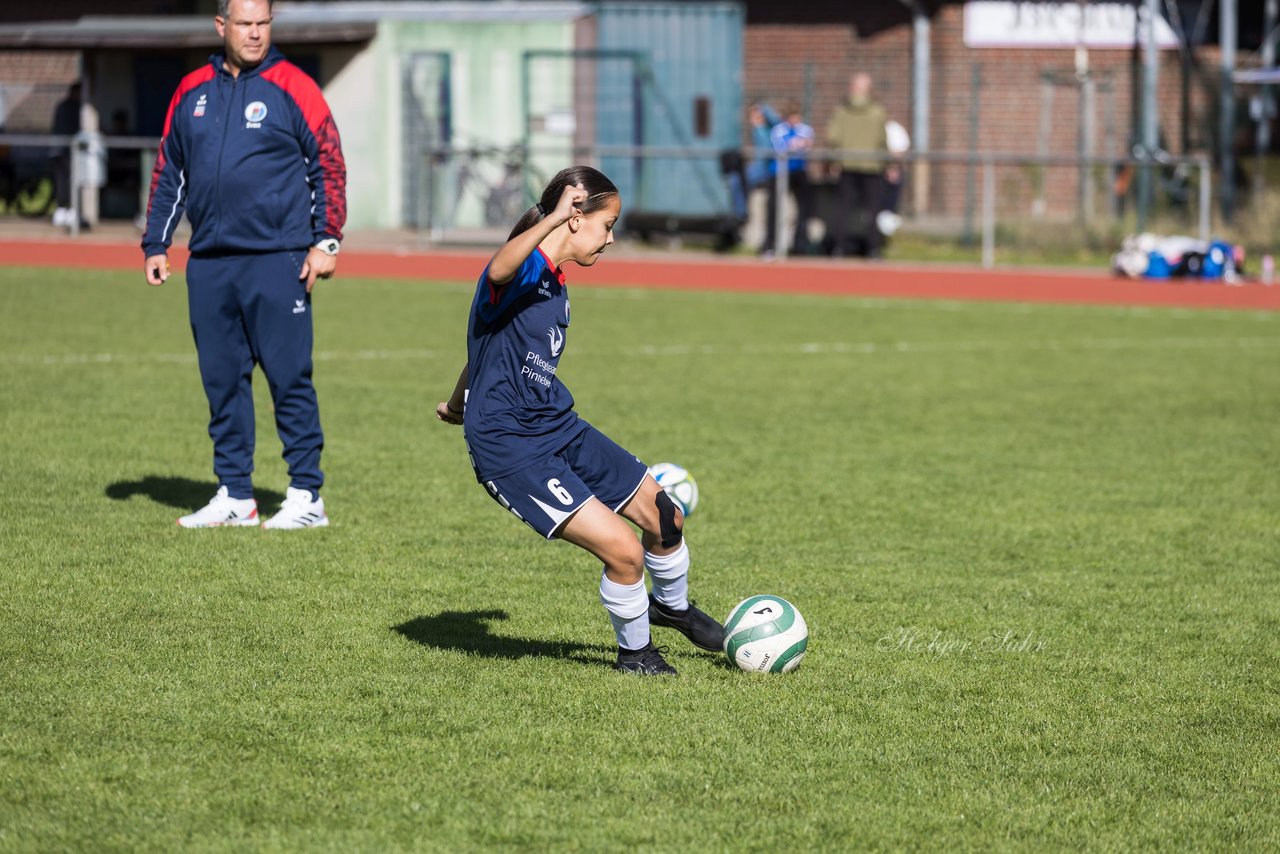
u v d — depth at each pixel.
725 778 12.61
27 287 50.94
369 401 31.83
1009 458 27.72
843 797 12.33
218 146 20.17
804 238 67.44
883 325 48.34
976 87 73.50
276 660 15.29
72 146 67.12
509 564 19.52
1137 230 68.75
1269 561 20.86
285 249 20.44
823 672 15.50
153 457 25.39
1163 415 32.78
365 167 74.19
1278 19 78.38
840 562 20.17
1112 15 76.94
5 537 19.88
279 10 77.25
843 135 65.94
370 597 17.73
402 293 53.44
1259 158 73.44
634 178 72.12
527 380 14.25
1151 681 15.66
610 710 14.09
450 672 15.06
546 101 73.19
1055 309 53.84
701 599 18.23
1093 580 19.66
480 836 11.39
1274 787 12.92
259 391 33.22
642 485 14.94
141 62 76.19
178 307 46.75
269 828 11.43
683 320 48.56
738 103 72.94
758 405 32.88
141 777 12.28
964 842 11.59
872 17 78.56
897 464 26.92
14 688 14.25
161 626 16.33
